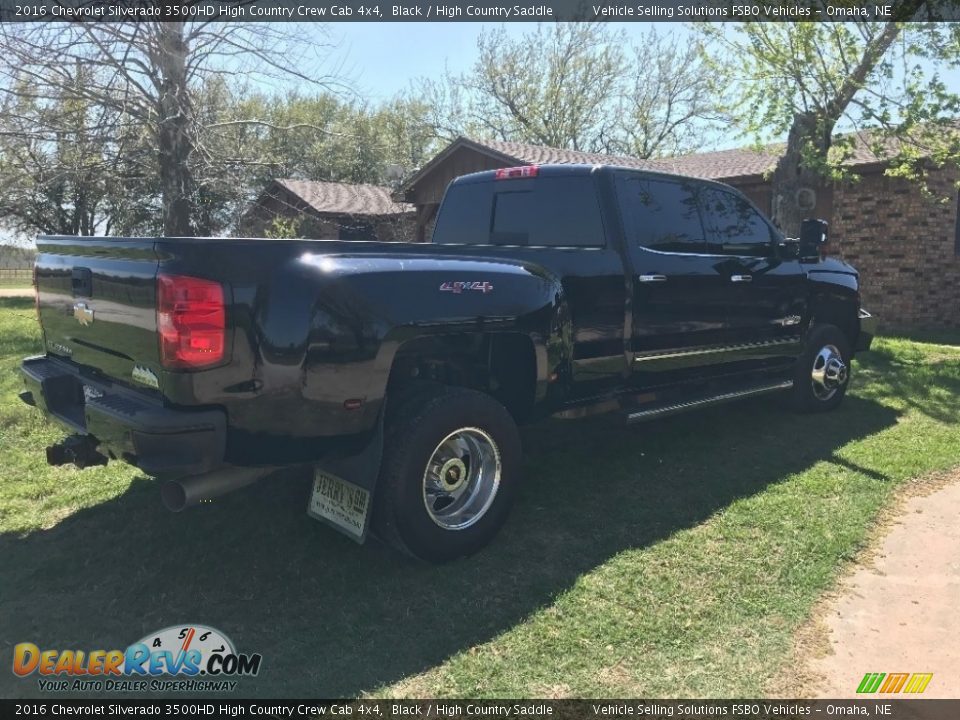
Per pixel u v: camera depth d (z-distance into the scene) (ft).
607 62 120.57
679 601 10.75
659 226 15.88
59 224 72.38
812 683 9.00
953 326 46.01
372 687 8.81
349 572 11.55
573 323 13.80
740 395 18.06
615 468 16.37
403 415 11.25
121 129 38.42
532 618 10.28
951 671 9.27
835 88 33.86
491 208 17.03
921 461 16.88
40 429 18.51
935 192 43.62
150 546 12.44
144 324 9.79
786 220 36.70
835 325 22.13
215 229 47.16
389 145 103.76
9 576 11.50
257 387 9.75
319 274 10.18
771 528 13.21
